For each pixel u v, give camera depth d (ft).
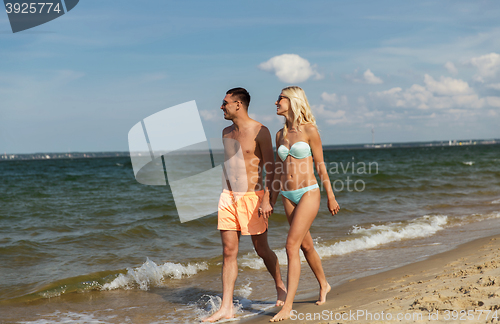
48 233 26.32
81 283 15.38
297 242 10.59
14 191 57.16
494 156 165.37
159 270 16.90
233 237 11.41
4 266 18.19
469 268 13.69
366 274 15.65
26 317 12.21
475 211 34.37
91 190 58.13
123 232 25.63
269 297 13.50
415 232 25.36
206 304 13.19
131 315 12.27
